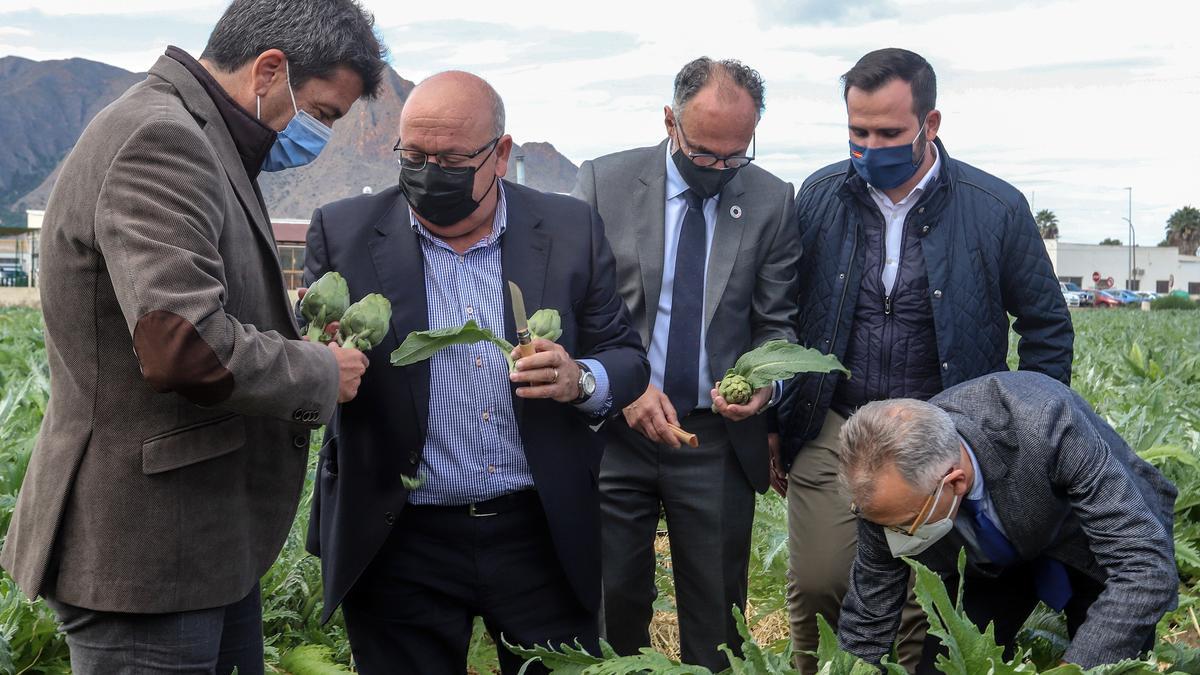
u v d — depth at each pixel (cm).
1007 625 365
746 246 399
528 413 307
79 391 239
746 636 286
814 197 416
